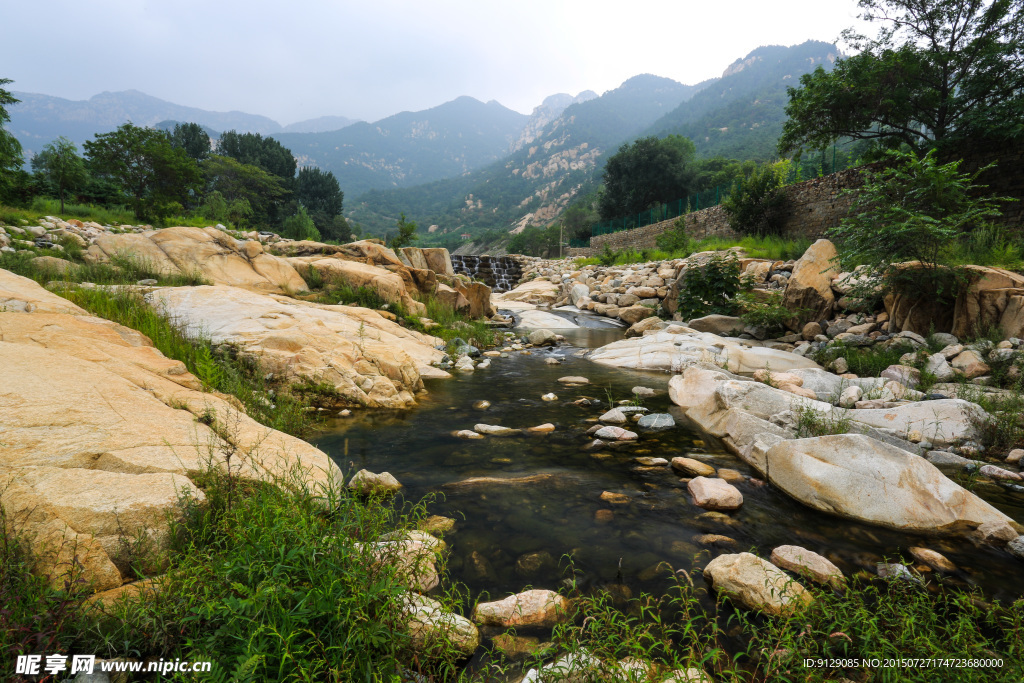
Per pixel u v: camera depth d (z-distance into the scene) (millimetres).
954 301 9133
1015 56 17422
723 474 4504
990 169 16531
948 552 3248
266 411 5617
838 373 8953
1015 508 3932
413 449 5129
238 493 2947
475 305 18375
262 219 59906
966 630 2293
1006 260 10898
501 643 2311
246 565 2080
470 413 6680
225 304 8648
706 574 2846
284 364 6938
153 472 2945
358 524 2523
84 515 2436
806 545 3293
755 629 2371
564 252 70875
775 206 26891
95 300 6938
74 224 17734
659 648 2252
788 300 12773
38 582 2012
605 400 7523
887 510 3617
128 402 3699
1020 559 3168
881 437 5145
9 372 3484
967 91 18797
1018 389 6441
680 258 25047
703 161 76250
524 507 3775
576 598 2639
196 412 4148
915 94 20609
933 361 7902
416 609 2256
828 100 21703
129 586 2219
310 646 1864
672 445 5383
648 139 64750
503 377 9375
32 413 3078
